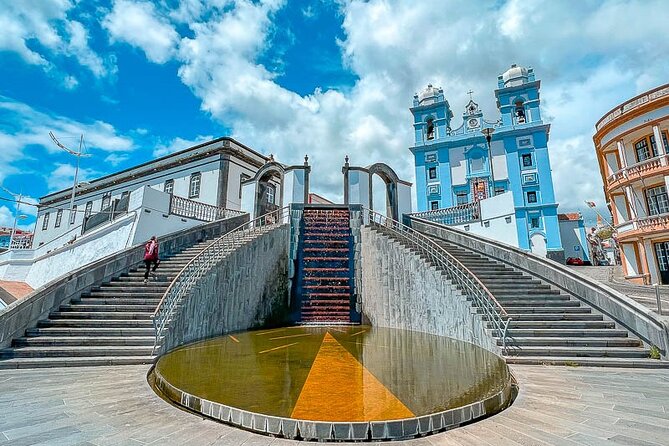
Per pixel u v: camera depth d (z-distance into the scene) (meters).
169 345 9.16
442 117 35.88
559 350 8.19
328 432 4.06
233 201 24.95
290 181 19.77
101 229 16.38
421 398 5.15
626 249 21.09
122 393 5.67
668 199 19.06
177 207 17.50
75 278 10.27
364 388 5.66
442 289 11.70
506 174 32.03
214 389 5.57
